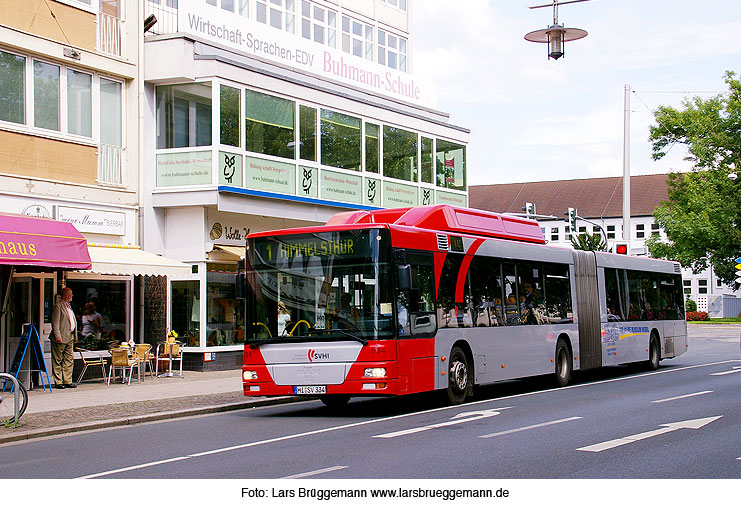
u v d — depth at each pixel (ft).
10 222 56.03
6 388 44.32
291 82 88.33
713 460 31.37
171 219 80.84
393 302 47.32
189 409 51.11
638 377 72.64
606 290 74.28
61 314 64.08
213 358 80.12
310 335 47.80
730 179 210.38
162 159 80.33
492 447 34.81
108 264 63.21
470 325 54.90
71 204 70.85
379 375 46.34
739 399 52.42
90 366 71.51
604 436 37.47
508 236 62.13
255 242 50.08
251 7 92.84
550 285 65.77
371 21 113.91
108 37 76.18
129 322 76.18
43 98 69.62
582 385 66.28
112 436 42.01
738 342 137.08
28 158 67.67
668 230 209.97
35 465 33.30
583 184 346.13
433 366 50.57
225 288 82.89
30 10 68.08
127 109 78.13
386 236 47.67
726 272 235.20
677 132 215.10
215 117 79.10
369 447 35.55
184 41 78.79
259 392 48.65
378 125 101.14
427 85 115.75
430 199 109.70
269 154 85.51
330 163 93.66
